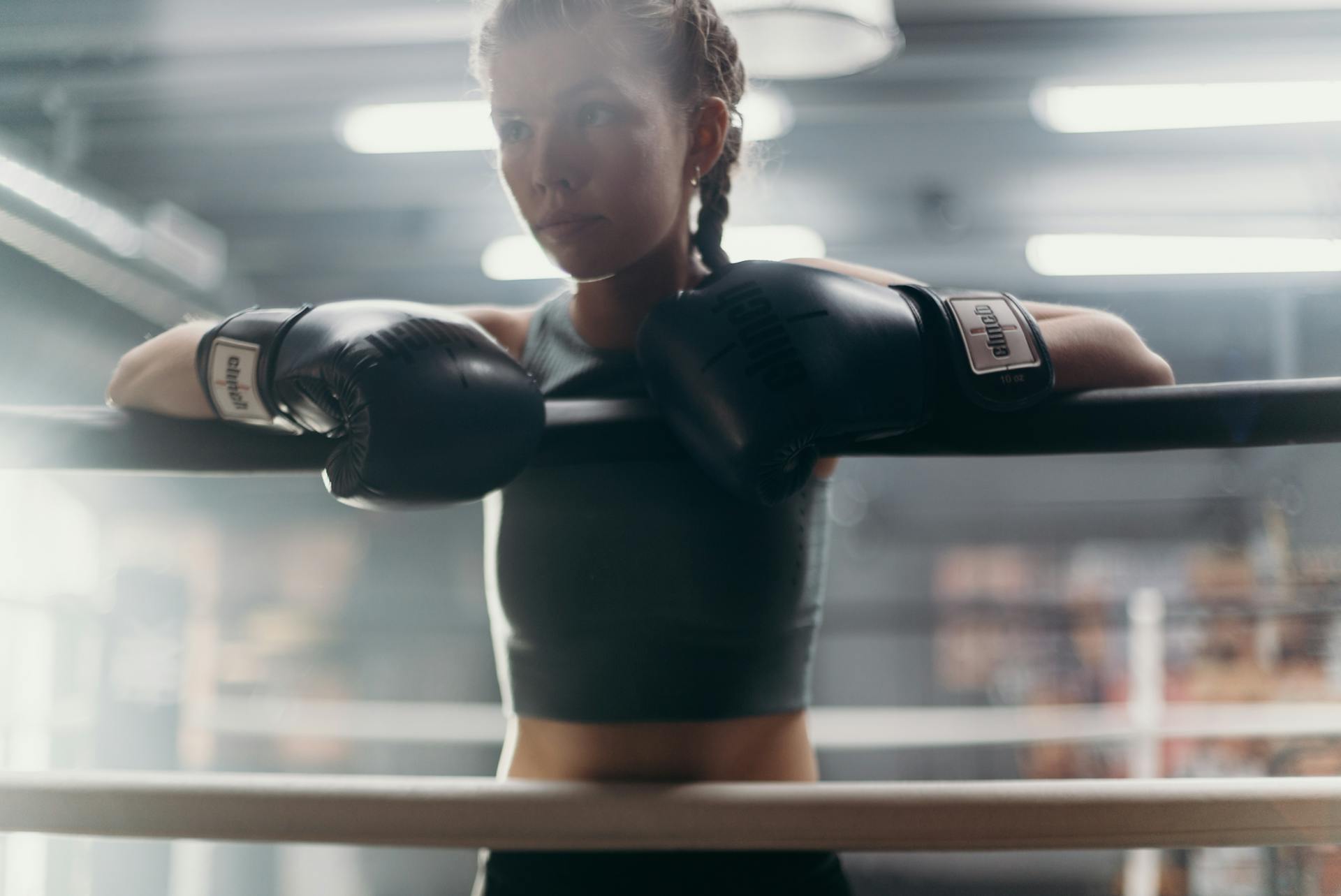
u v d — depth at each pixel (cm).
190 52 424
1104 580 800
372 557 821
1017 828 75
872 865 579
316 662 762
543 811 78
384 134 492
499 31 87
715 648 94
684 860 94
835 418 76
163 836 79
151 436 87
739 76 103
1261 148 515
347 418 77
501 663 104
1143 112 467
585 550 95
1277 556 535
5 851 199
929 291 84
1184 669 573
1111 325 92
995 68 438
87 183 493
